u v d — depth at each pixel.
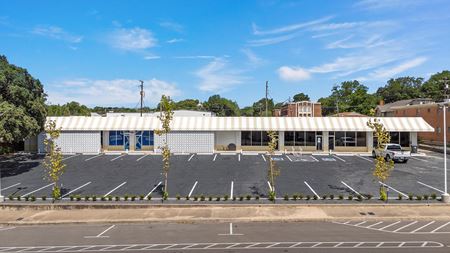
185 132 46.50
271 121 47.97
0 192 25.22
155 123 47.28
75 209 23.02
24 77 36.59
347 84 127.81
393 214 21.03
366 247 15.54
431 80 115.19
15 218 21.31
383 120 47.59
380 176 23.28
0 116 30.95
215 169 34.81
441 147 51.94
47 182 29.73
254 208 22.52
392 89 123.56
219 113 137.00
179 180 30.14
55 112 99.31
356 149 47.59
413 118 47.91
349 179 30.09
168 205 23.00
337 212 21.56
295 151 47.66
